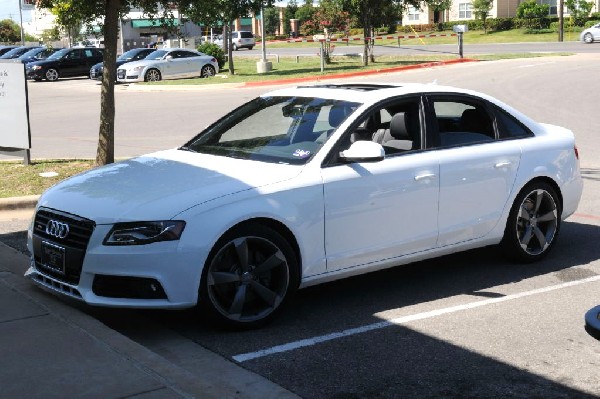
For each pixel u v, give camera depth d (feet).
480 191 20.83
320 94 20.92
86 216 16.58
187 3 36.50
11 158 41.86
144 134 53.78
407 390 14.29
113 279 16.26
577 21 202.49
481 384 14.57
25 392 13.12
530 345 16.55
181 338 16.89
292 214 17.39
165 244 15.96
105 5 33.99
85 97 84.89
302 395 14.06
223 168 18.31
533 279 21.31
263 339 16.85
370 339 16.88
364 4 109.60
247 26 335.47
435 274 21.90
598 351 16.21
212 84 90.89
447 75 89.25
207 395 13.04
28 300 18.07
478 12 215.10
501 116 22.00
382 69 98.48
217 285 16.66
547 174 22.27
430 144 20.17
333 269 18.42
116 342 15.43
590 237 25.90
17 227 26.78
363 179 18.52
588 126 51.83
